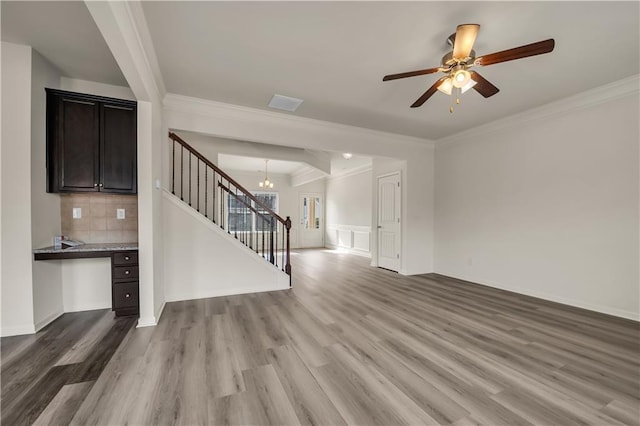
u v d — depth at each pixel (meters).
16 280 2.48
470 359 2.15
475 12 2.03
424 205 5.38
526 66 2.73
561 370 2.01
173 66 2.79
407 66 2.78
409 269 5.26
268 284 4.06
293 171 8.99
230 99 3.56
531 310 3.27
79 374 1.89
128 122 2.96
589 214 3.31
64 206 3.05
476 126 4.54
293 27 2.20
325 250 9.20
